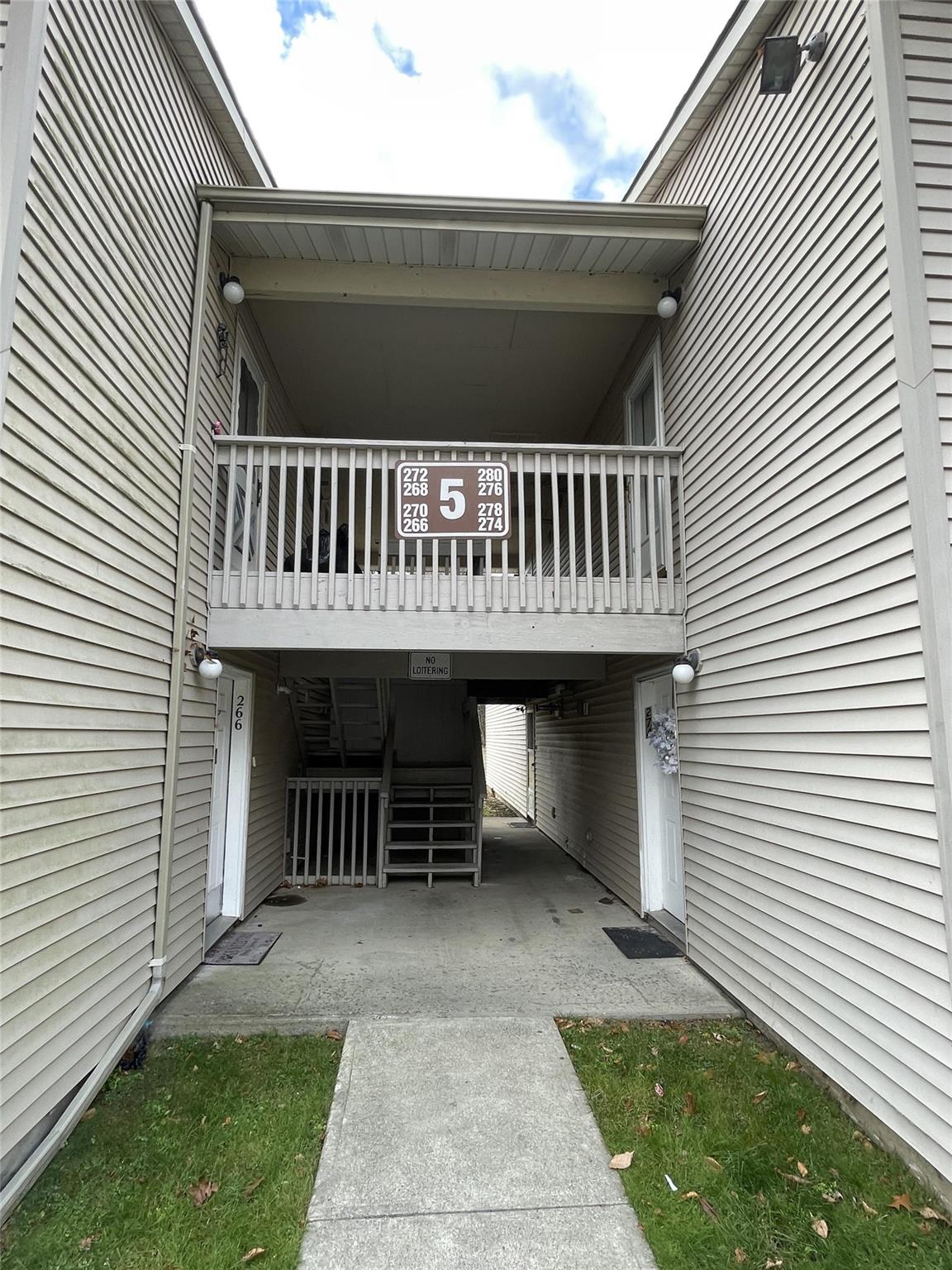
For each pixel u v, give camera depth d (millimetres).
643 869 5566
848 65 2848
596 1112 2834
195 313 4062
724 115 4062
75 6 2658
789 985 3271
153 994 3482
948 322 2555
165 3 3430
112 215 3018
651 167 4938
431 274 4789
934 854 2383
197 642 4156
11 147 2225
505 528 4516
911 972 2482
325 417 7559
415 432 7977
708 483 4258
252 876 5676
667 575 4621
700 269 4430
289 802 7121
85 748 2824
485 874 7375
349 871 7047
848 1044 2822
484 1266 2084
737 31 3627
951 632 2400
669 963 4484
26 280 2338
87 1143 2611
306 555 7043
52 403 2527
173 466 3809
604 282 4859
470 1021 3598
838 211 2932
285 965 4422
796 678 3244
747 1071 3145
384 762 7340
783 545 3373
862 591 2771
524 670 6508
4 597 2260
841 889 2887
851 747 2830
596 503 7266
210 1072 3139
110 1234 2182
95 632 2908
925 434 2482
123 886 3205
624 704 6094
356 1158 2543
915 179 2586
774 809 3436
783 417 3367
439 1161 2535
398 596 4449
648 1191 2385
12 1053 2295
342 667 6324
